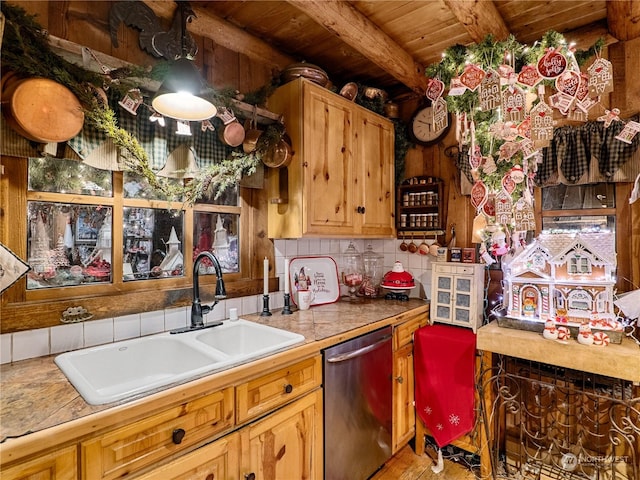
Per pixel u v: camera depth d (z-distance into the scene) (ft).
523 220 5.88
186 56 4.36
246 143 5.72
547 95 6.68
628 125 5.16
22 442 2.52
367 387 5.86
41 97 3.64
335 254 8.63
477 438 6.47
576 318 5.66
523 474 6.49
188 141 5.36
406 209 8.80
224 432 3.82
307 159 6.27
